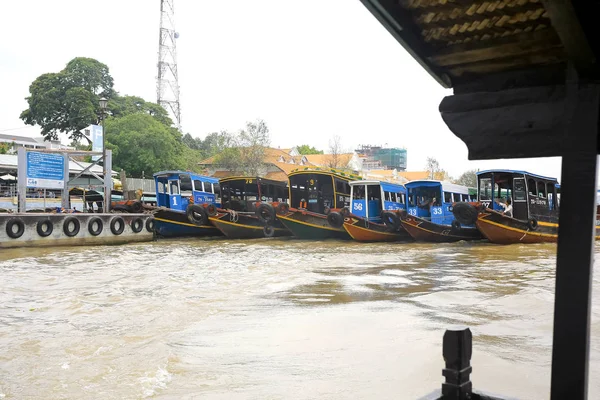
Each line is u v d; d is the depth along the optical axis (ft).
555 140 6.94
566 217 5.72
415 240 89.10
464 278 42.73
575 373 5.59
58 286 40.50
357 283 40.60
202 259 61.16
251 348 21.84
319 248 76.48
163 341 23.27
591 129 5.64
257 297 34.76
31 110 196.03
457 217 78.54
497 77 7.47
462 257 60.95
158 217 92.68
